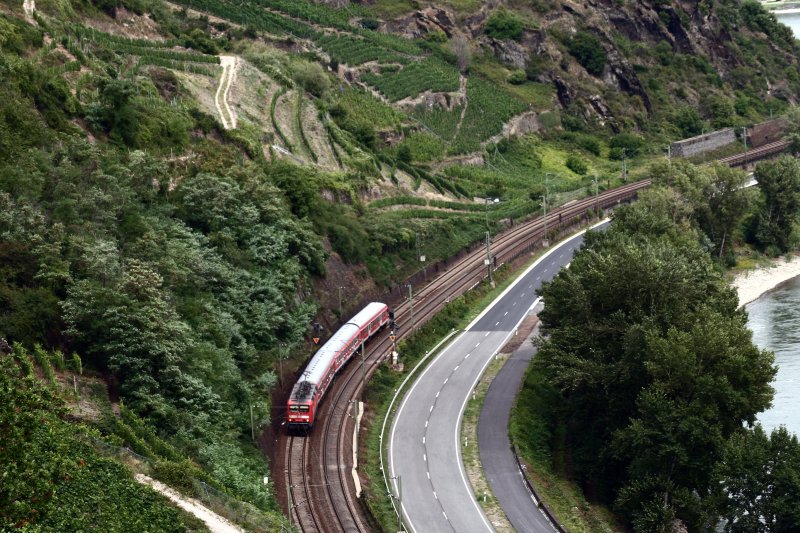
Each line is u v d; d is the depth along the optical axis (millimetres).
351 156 197500
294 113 196625
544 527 99812
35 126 117250
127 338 89938
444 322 154875
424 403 127750
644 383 112250
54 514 64750
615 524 106812
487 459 113125
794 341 158875
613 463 114250
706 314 112875
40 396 70125
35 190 103312
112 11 189500
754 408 105500
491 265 178000
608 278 118938
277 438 108438
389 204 187250
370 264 158375
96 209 106500
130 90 137250
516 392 130750
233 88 185875
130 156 123938
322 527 91500
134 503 70562
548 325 129000
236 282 119312
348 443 110250
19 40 136500
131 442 80438
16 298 88125
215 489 80312
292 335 124688
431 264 173750
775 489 94562
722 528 107250
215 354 102375
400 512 99562
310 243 138375
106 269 95688
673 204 189875
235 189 132125
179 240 114938
